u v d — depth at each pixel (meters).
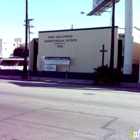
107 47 27.28
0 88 14.46
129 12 24.94
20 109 8.11
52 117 7.03
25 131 5.66
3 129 5.81
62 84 19.33
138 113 7.68
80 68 29.16
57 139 5.11
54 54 31.22
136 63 30.05
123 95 12.46
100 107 8.62
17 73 31.12
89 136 5.32
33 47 36.34
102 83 19.45
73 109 8.20
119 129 5.88
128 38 24.91
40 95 11.52
